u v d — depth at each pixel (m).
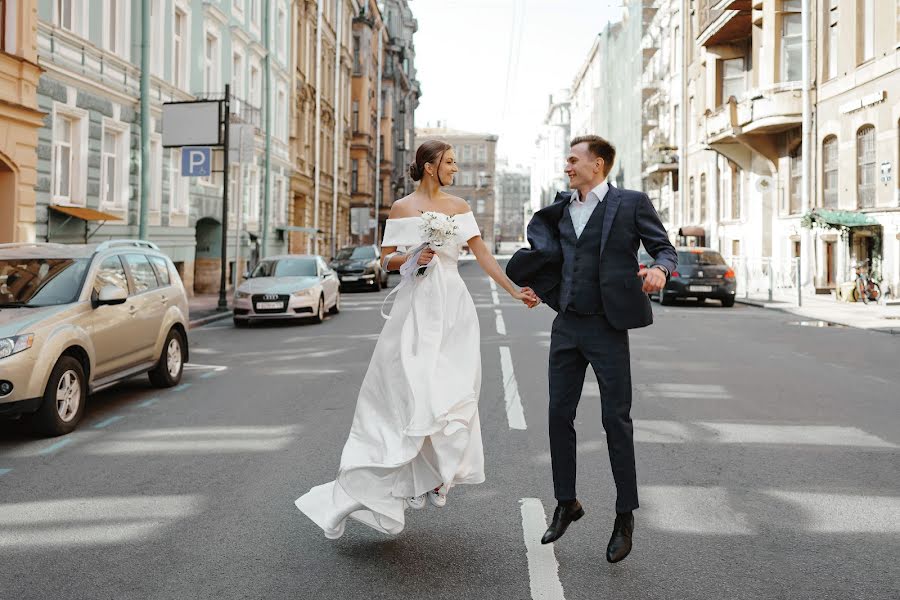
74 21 16.83
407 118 79.25
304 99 39.16
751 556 3.85
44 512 4.54
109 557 3.83
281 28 34.69
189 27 23.31
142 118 19.69
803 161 23.45
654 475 5.30
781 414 7.32
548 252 3.87
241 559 3.80
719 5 28.31
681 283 21.45
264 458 5.75
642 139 48.91
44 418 6.41
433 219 3.83
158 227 21.27
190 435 6.52
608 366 3.79
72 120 16.98
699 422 6.97
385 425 3.75
